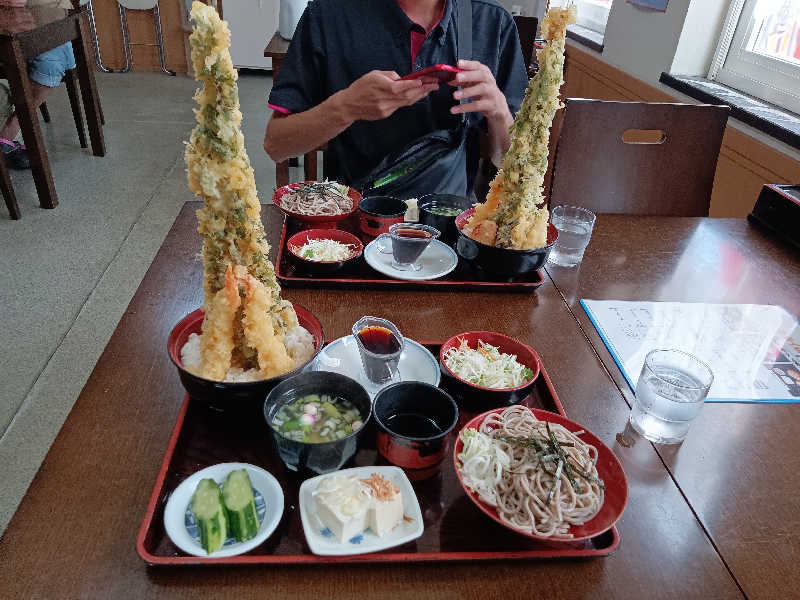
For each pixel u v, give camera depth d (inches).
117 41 217.0
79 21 133.5
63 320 91.0
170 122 176.7
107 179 138.6
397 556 27.3
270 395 31.8
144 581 26.0
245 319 31.9
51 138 159.8
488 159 99.8
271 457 32.9
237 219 31.3
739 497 32.7
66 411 74.7
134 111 183.0
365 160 70.6
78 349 85.3
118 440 32.9
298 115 61.5
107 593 25.4
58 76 134.0
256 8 215.6
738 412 39.0
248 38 221.9
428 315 46.2
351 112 56.8
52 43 121.6
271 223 57.7
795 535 30.7
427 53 64.3
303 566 27.0
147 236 116.2
